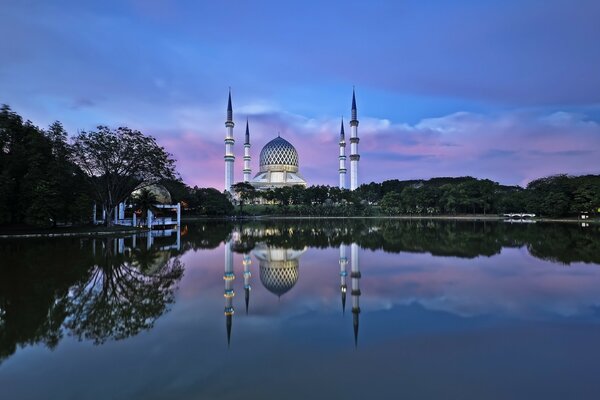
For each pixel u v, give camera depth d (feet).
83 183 223.30
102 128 221.46
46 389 37.83
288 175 644.27
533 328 54.34
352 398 35.47
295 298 71.92
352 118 581.53
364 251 139.54
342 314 61.62
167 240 182.60
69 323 58.03
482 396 35.86
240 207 511.40
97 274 94.94
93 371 41.68
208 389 37.42
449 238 188.65
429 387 37.60
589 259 118.11
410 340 50.06
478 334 52.06
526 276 91.86
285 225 325.21
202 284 84.23
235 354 45.91
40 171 188.85
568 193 387.75
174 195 416.46
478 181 494.18
